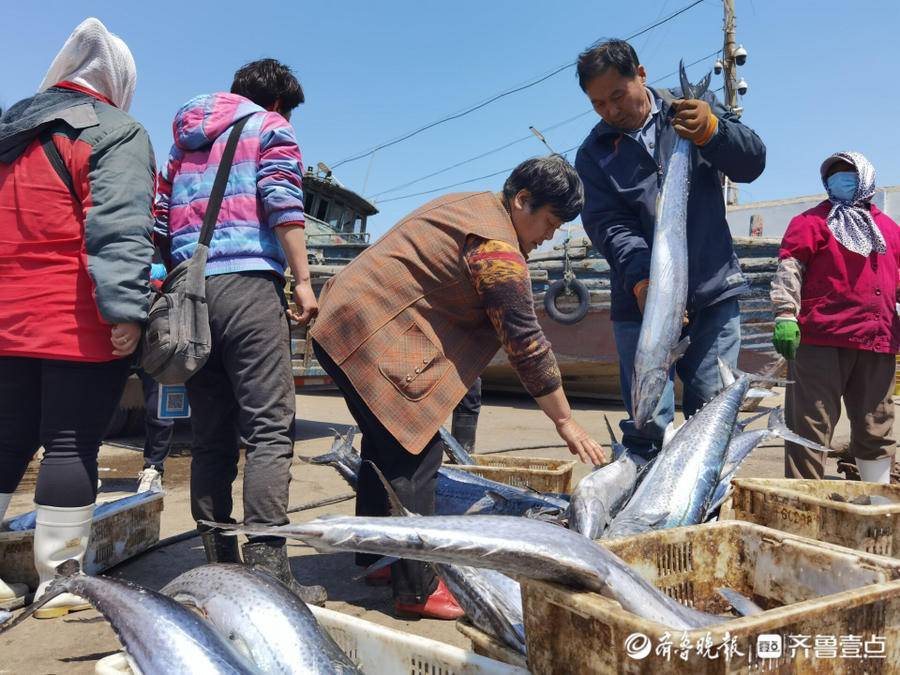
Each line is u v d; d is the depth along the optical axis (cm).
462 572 216
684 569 221
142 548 357
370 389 266
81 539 270
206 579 198
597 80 352
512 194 268
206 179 287
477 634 209
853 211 398
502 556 168
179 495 504
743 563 228
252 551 271
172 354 257
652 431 378
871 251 395
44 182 252
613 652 158
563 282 1011
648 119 368
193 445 296
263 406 277
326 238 1003
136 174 256
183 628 170
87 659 240
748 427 813
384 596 310
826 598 166
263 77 315
